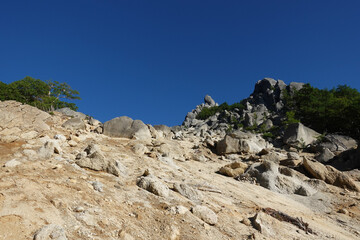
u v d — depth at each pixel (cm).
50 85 4175
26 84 3762
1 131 1076
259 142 2512
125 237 439
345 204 1177
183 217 580
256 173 1373
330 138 2934
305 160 1554
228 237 558
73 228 414
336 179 1447
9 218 386
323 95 5856
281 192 1265
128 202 595
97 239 404
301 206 1099
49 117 1482
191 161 1661
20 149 847
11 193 461
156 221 536
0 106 1265
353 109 3928
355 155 2084
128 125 1798
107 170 796
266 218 718
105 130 1767
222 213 706
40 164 686
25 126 1204
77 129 1580
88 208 499
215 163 1775
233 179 1361
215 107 9506
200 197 782
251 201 970
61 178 618
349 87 6262
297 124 3183
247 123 6303
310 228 788
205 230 553
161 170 1086
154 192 707
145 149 1357
